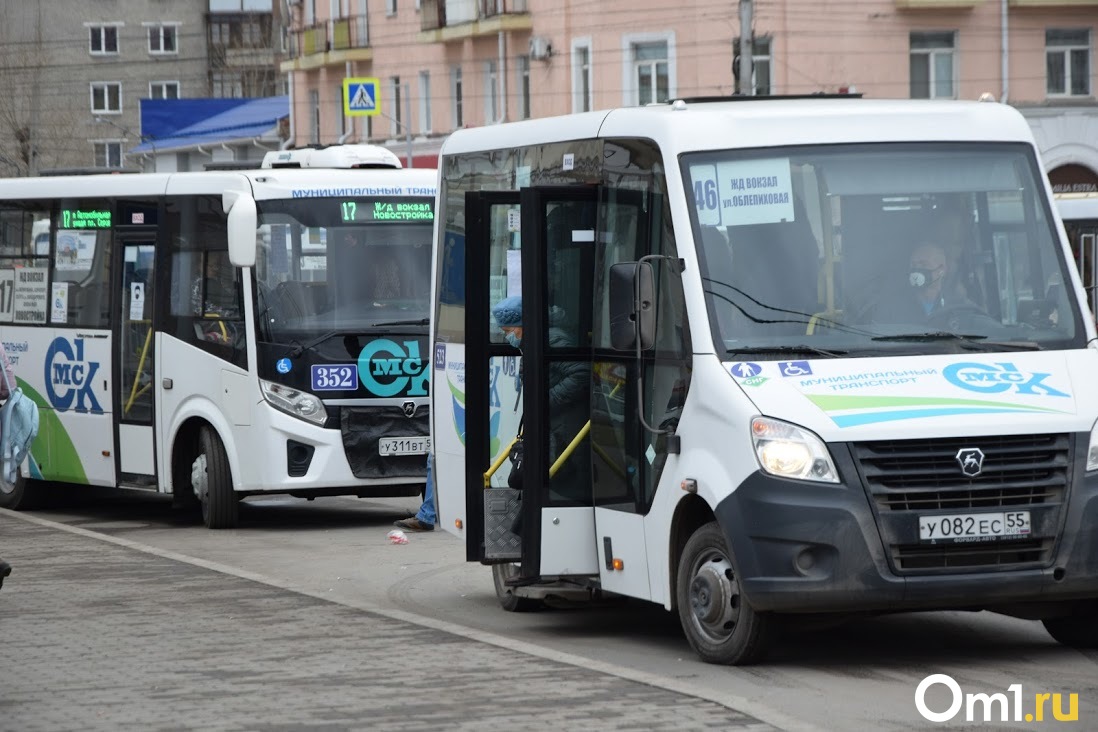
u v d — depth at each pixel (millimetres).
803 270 12109
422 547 19797
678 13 55188
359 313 21500
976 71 54500
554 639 13570
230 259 20922
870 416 11281
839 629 13602
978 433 11258
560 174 13867
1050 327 12227
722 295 11992
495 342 14086
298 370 21156
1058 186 54875
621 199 13000
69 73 113562
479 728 9688
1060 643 12766
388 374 21453
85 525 23031
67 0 113188
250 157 87500
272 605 14539
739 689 11188
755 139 12383
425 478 21594
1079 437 11453
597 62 57531
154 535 21594
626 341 12195
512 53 62562
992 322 12156
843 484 11156
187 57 116125
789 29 53406
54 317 24016
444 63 68125
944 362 11789
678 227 12195
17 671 11750
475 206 13828
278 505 25328
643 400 12578
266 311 21203
